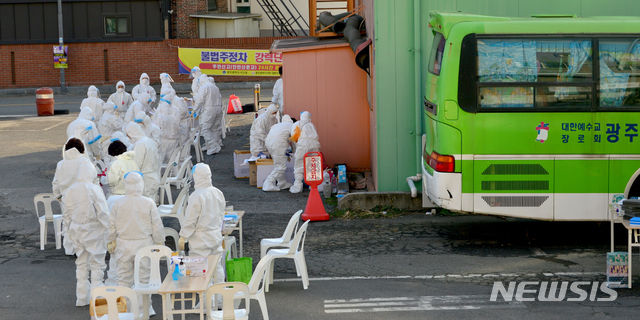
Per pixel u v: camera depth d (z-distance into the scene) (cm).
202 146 4281
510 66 1923
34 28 7188
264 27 7769
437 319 1486
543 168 1939
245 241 2219
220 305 1606
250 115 5525
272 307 1595
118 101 4366
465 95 1934
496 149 1939
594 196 1939
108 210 1691
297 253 1733
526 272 1811
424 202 2433
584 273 1788
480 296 1631
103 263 1683
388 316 1512
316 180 2483
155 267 1498
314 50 3183
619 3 2395
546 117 1928
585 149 1931
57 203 2802
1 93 7169
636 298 1590
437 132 1995
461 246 2098
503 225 2353
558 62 1917
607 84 1916
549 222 2384
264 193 2969
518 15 2442
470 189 1956
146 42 7219
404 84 2542
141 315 1533
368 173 3162
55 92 7194
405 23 2511
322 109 3216
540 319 1470
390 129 2577
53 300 1681
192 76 4594
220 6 7631
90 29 7206
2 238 2292
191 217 1540
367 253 2048
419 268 1878
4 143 4300
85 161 1727
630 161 1928
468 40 1925
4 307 1627
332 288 1730
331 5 6131
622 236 2178
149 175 2284
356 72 3180
